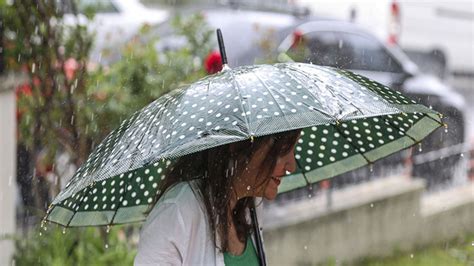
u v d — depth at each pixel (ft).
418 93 48.96
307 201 33.40
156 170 16.26
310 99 14.05
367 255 33.04
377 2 65.98
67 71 26.66
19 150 27.58
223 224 14.84
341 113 13.73
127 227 27.66
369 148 17.30
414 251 34.17
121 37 35.63
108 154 14.25
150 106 15.08
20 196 28.07
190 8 47.57
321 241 31.76
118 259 25.80
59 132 26.86
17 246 26.07
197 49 33.55
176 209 14.71
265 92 14.20
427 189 39.06
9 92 26.45
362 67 48.62
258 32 41.68
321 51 46.34
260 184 14.92
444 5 69.87
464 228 35.55
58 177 26.89
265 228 30.12
